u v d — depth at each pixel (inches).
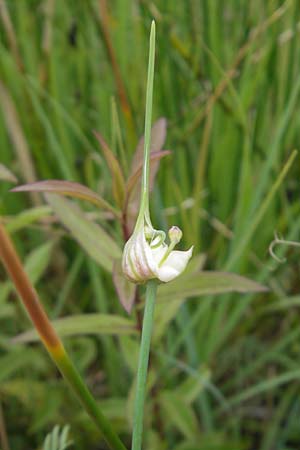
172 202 22.0
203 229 22.9
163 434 18.6
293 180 23.1
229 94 21.9
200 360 21.1
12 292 21.3
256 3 22.0
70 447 20.0
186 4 22.5
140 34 22.4
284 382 22.0
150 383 16.8
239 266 20.8
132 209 14.9
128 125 20.2
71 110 24.1
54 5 24.2
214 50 22.1
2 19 22.3
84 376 22.7
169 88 22.3
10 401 20.8
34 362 19.3
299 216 21.7
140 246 10.7
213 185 22.5
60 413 19.8
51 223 23.4
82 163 24.2
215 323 20.5
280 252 20.2
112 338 21.4
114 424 18.9
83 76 24.2
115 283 14.1
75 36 24.0
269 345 23.0
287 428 20.1
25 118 23.3
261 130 22.6
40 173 24.1
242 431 21.9
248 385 22.4
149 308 10.9
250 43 20.3
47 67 23.2
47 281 24.0
